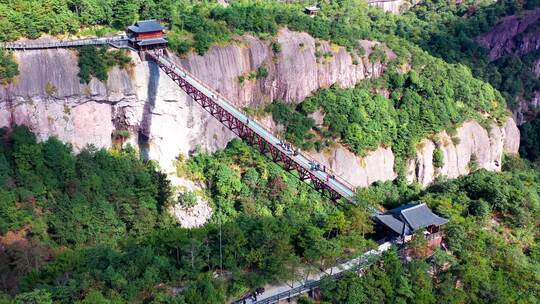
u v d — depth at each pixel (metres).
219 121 134.62
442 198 118.19
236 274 86.44
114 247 107.94
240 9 159.75
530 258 108.06
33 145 119.31
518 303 91.25
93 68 129.75
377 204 117.56
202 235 95.50
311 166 117.00
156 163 137.62
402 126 167.12
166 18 146.62
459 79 186.25
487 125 184.25
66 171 119.62
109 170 125.88
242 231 94.25
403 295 86.94
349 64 168.88
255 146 129.88
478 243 100.88
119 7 143.62
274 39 158.38
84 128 131.12
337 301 84.56
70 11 139.25
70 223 110.88
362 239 95.31
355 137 157.50
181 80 131.88
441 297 88.38
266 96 158.00
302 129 155.88
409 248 96.31
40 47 125.88
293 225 99.06
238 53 151.25
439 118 172.12
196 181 140.75
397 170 164.38
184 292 81.50
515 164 188.00
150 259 88.88
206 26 148.12
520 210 118.06
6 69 120.62
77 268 89.12
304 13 185.12
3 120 121.81
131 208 119.50
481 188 124.44
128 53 135.12
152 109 138.00
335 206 118.38
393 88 175.12
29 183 115.12
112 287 83.06
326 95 162.62
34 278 89.25
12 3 130.00
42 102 125.06
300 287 86.38
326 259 90.69
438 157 168.50
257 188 138.62
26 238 106.25
